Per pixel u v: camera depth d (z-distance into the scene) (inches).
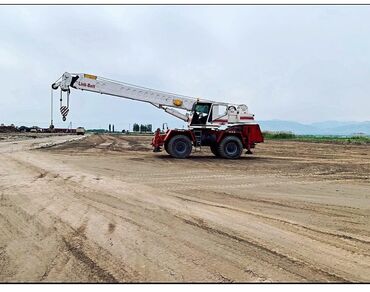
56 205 293.7
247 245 204.1
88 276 163.8
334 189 384.5
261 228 236.1
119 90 742.5
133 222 246.5
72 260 181.2
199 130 729.6
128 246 200.5
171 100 743.1
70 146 1122.0
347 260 185.5
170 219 254.7
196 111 726.5
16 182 403.2
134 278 162.1
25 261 179.9
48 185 384.8
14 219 251.6
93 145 1202.6
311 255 191.2
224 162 652.7
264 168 564.1
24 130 3218.5
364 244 209.0
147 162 639.1
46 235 218.1
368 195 352.8
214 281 159.5
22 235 217.9
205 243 206.4
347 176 482.3
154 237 215.8
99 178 438.9
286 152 943.7
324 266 177.5
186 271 169.6
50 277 162.9
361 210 290.0
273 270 171.9
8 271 168.7
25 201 307.4
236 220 254.2
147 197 329.7
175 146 716.7
